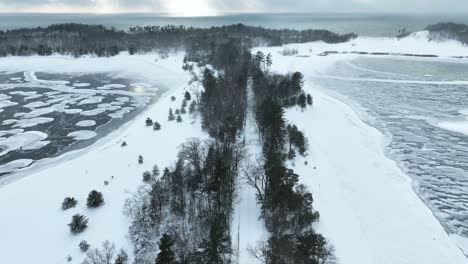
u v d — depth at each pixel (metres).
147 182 43.69
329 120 69.50
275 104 54.38
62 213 39.00
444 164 53.19
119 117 74.38
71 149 58.53
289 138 54.00
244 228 35.56
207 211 36.38
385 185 46.44
